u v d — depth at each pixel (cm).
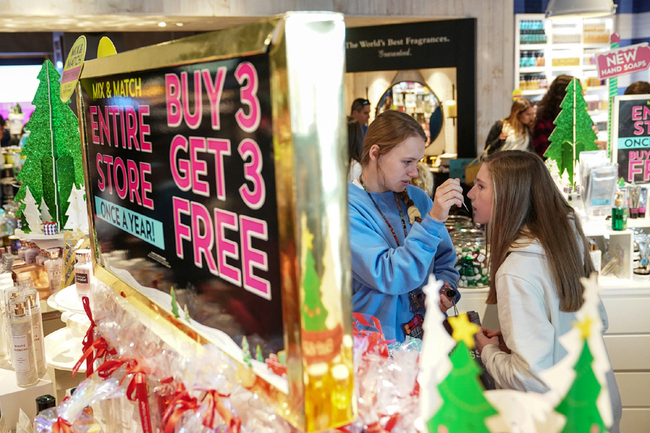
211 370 94
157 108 104
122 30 629
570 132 376
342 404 72
